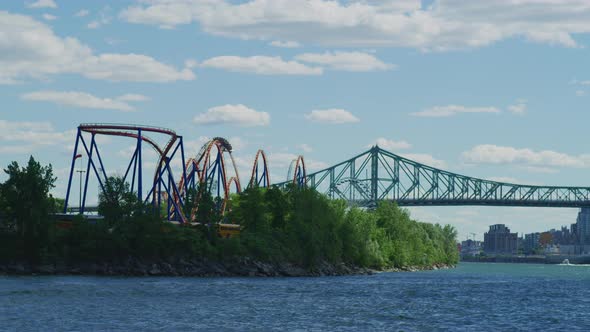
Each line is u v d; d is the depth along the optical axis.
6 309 121.44
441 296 167.88
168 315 120.94
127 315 119.25
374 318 124.94
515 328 118.44
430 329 115.19
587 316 134.12
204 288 169.12
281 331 109.50
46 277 188.25
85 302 133.00
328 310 133.50
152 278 198.38
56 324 109.12
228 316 122.19
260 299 149.00
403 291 179.25
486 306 148.00
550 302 158.50
